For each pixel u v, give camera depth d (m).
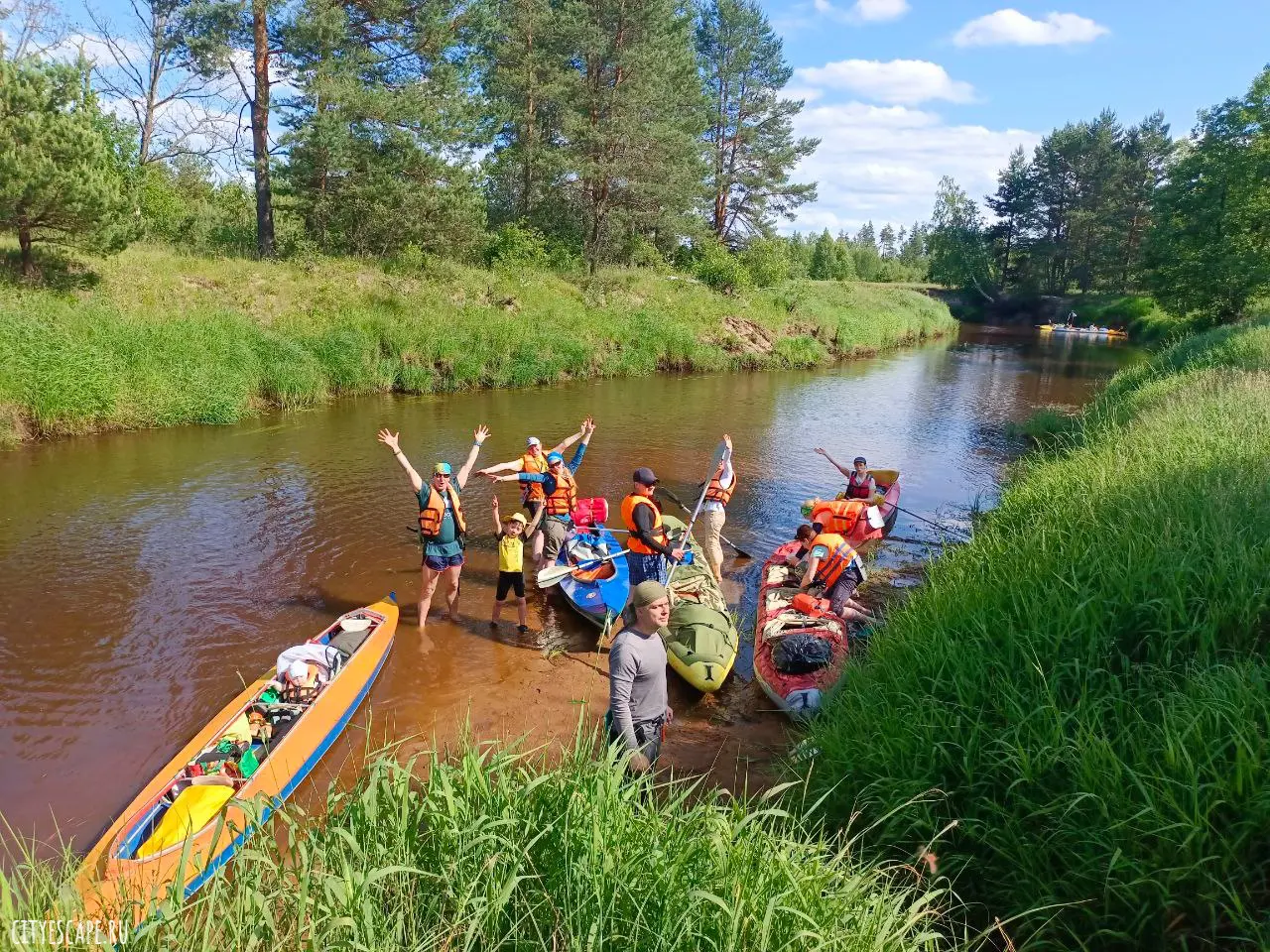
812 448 16.55
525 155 34.62
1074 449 11.77
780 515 12.02
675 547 8.57
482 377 23.03
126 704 6.23
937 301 59.22
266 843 3.45
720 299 34.78
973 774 4.10
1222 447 7.40
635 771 4.14
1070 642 4.64
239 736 5.28
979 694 4.50
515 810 3.43
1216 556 4.74
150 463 13.24
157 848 4.19
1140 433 9.49
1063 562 5.49
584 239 36.97
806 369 30.94
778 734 6.21
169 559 9.25
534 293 28.66
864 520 9.47
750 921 2.93
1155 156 66.12
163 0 26.44
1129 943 3.15
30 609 7.86
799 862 3.41
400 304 23.70
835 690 5.70
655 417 19.50
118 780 5.29
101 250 17.53
